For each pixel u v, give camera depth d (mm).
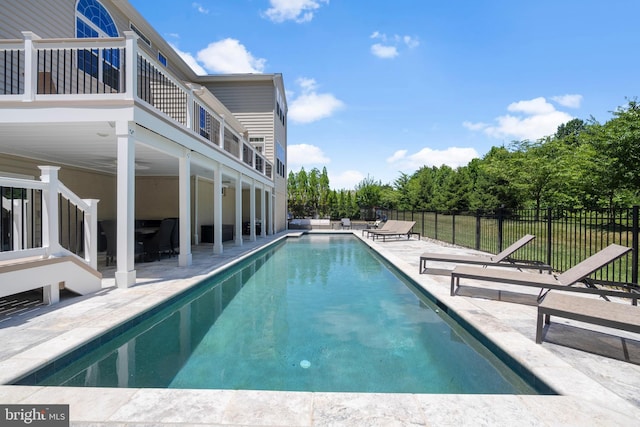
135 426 1783
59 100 4672
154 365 3012
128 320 3498
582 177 16562
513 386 2641
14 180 3562
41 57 6656
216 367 2986
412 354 3271
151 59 5285
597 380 2326
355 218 30328
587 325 3439
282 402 2027
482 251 9766
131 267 4992
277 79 17219
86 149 6637
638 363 2584
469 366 3002
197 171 10742
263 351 3348
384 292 5871
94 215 4805
